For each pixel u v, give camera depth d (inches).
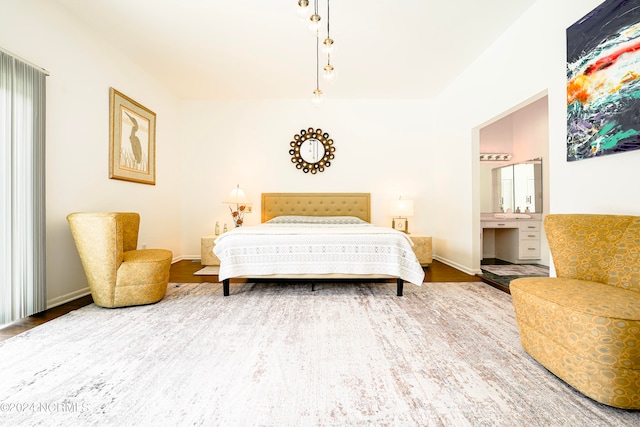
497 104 118.6
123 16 102.3
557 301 52.4
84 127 106.4
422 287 119.6
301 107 186.4
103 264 90.7
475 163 141.1
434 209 186.5
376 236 109.6
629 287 55.1
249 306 95.5
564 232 66.4
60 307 93.5
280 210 184.4
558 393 49.8
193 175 185.3
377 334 73.5
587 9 78.3
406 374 55.5
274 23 106.1
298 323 80.8
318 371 56.5
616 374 44.4
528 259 170.9
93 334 72.9
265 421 43.1
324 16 102.0
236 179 186.2
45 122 87.0
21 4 83.2
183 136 185.0
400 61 135.9
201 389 50.7
